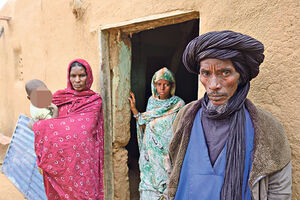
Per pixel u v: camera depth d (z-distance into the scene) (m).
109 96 2.39
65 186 1.78
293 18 1.04
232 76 0.81
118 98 2.43
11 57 4.78
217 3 1.36
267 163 0.81
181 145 1.02
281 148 0.83
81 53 2.62
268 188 0.88
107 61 2.35
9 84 5.04
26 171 3.46
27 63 3.97
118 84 2.41
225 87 0.82
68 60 2.88
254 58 0.81
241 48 0.77
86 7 2.44
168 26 4.23
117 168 2.52
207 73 0.84
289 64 1.07
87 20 2.45
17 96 4.63
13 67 4.76
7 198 3.19
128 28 2.15
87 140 1.85
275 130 0.85
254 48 0.77
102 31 2.28
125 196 2.61
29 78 3.95
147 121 2.25
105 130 2.41
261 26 1.16
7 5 4.70
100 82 2.34
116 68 2.38
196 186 0.94
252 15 1.20
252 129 0.87
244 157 0.86
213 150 0.94
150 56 4.34
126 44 2.41
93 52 2.42
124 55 2.41
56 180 1.80
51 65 3.26
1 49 5.23
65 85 2.97
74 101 1.98
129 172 3.70
